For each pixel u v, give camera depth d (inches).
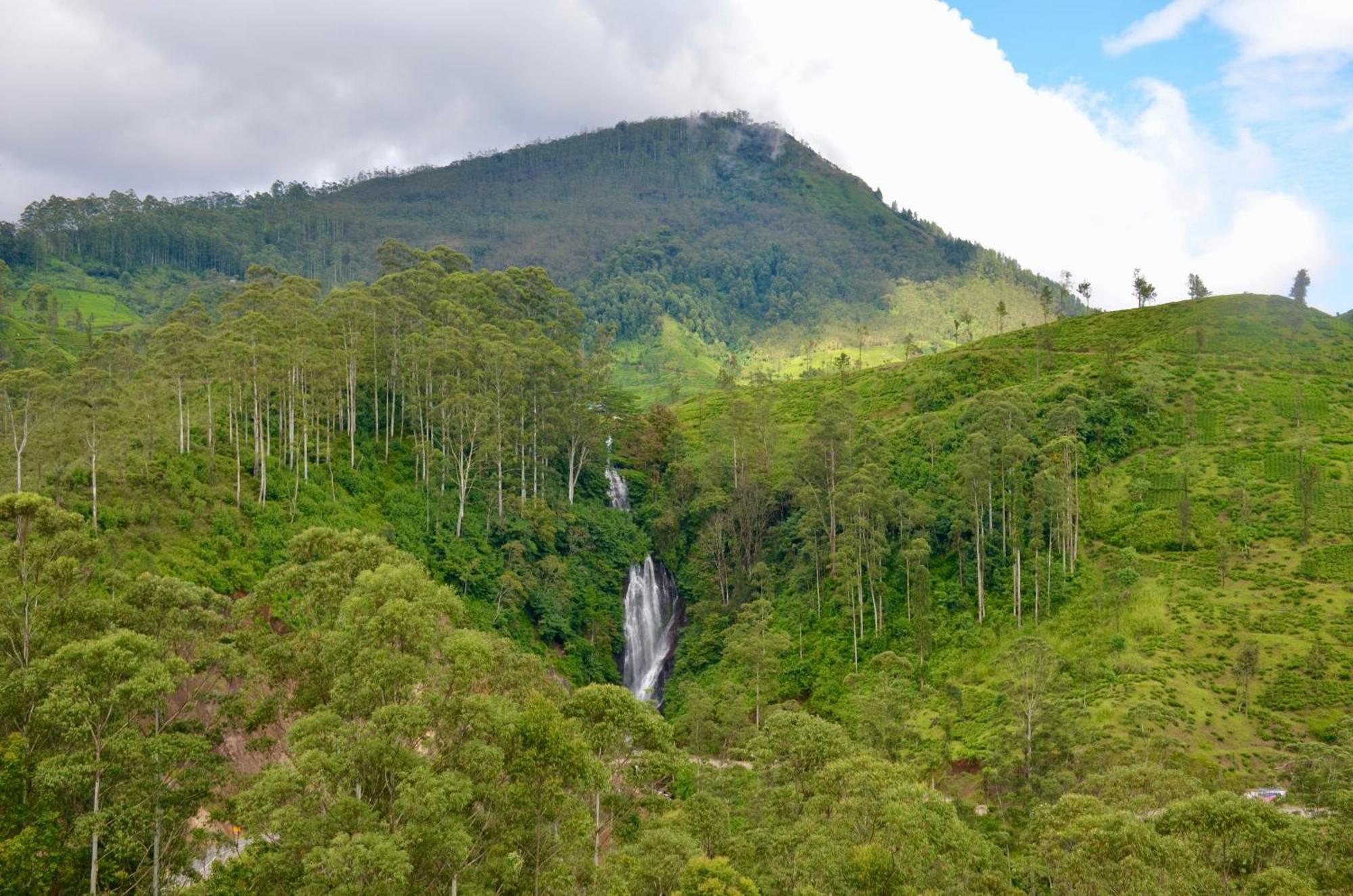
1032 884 1990.7
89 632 1754.4
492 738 1728.6
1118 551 4121.6
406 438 4581.7
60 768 1450.5
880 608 4042.8
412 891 1519.4
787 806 2230.6
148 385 3567.9
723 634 4379.9
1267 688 3171.8
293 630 2593.5
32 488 2854.3
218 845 1724.9
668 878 1713.8
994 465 4296.3
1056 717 2790.4
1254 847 1706.4
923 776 2861.7
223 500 3287.4
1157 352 5880.9
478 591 3836.1
